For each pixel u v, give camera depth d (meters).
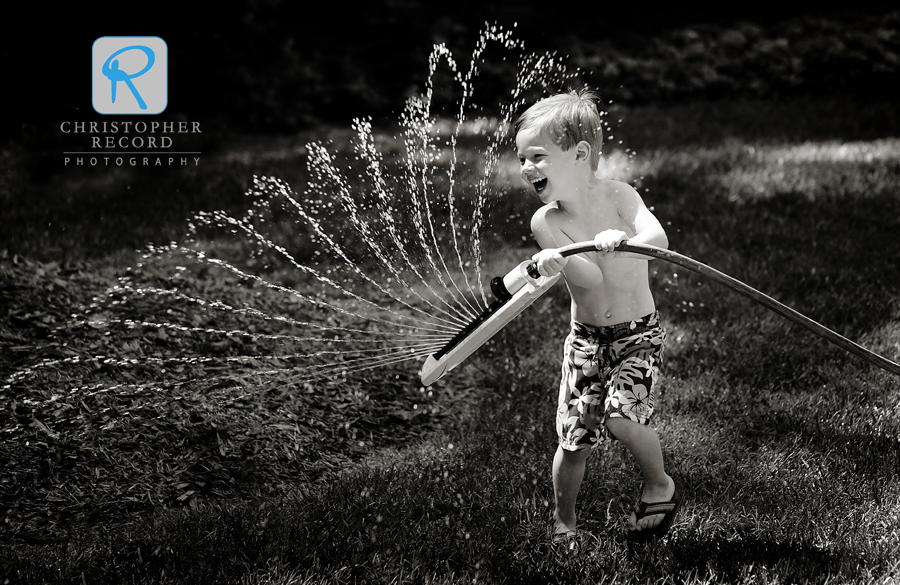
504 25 16.08
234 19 13.95
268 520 2.87
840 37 16.09
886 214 6.42
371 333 4.72
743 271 5.32
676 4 18.55
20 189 8.73
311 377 4.10
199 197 7.96
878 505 2.87
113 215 7.43
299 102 13.34
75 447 3.36
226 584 2.54
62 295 4.57
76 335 4.12
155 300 4.70
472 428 3.79
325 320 4.89
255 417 3.70
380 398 4.08
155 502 3.18
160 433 3.50
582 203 2.66
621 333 2.68
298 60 14.36
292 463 3.51
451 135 10.09
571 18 17.20
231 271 5.77
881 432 3.35
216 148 11.43
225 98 12.88
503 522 2.86
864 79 14.80
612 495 3.05
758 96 14.52
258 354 4.28
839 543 2.65
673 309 4.85
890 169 7.73
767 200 7.00
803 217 6.52
